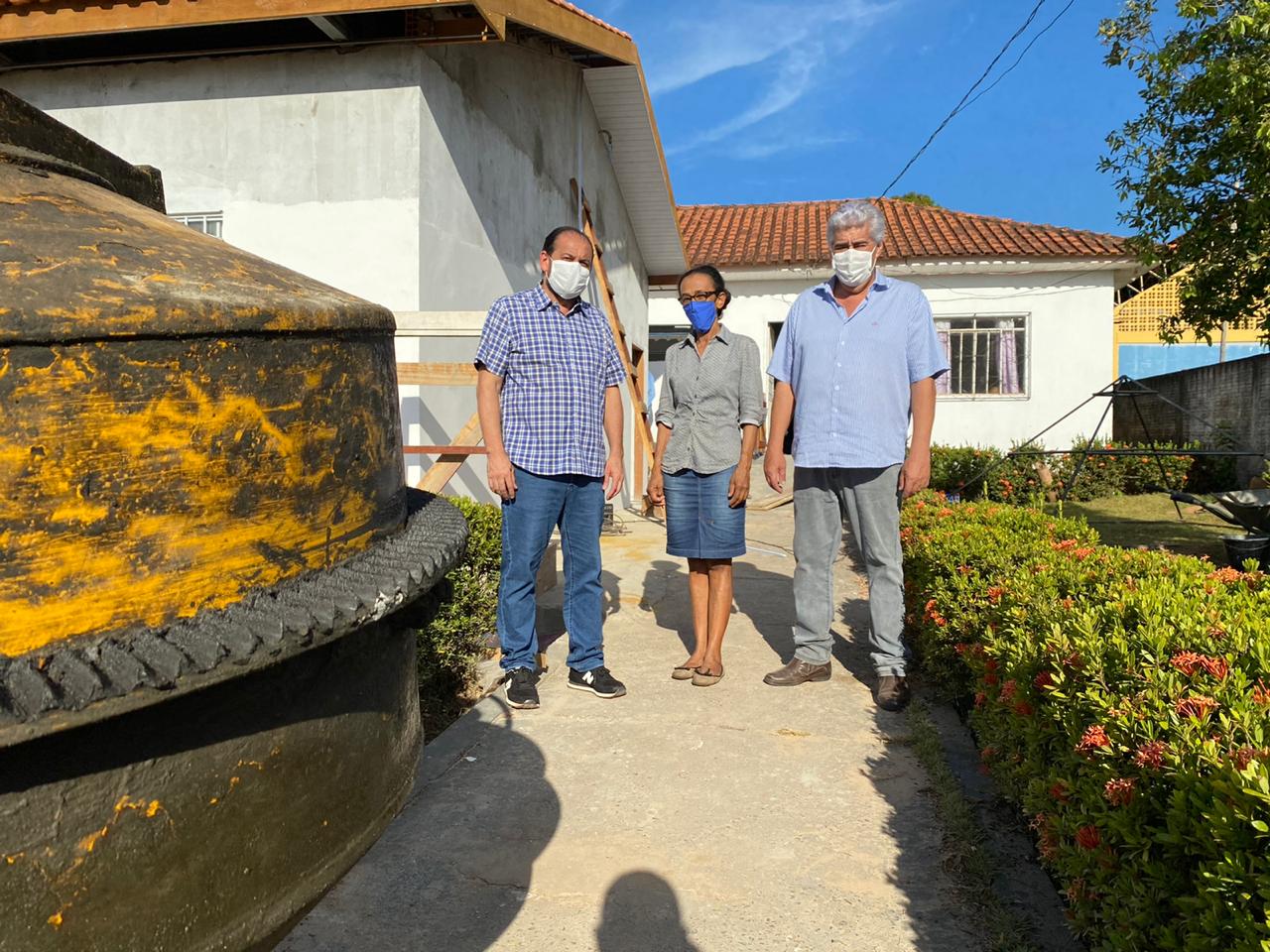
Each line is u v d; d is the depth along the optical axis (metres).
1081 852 2.05
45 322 0.89
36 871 0.87
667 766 3.42
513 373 3.96
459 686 4.50
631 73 9.50
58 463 0.90
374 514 1.35
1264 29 5.72
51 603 0.90
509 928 2.44
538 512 3.98
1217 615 2.49
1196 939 1.55
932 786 3.21
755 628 5.41
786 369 4.30
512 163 7.79
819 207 18.92
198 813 1.02
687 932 2.41
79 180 1.35
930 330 4.00
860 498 4.03
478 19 5.99
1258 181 6.14
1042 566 3.63
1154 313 23.19
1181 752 1.78
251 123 6.30
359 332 1.32
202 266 1.18
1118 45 6.79
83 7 5.57
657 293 16.84
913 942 2.35
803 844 2.84
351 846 1.28
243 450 1.07
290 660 1.14
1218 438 12.23
